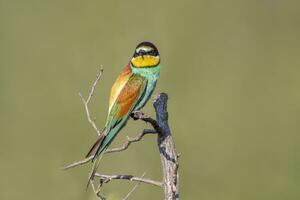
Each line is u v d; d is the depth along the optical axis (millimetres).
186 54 17672
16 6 18125
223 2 18734
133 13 17703
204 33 18094
